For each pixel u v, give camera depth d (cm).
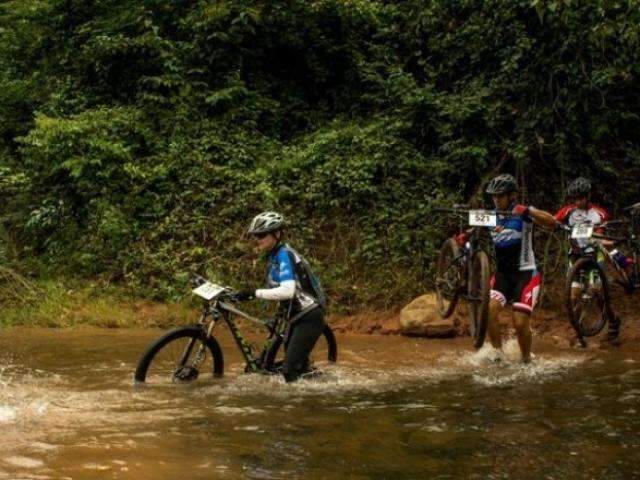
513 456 430
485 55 1231
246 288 1059
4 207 1280
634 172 1191
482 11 1213
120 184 1198
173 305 1044
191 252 1107
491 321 759
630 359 774
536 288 748
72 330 962
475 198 1130
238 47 1361
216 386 624
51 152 1192
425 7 1344
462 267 819
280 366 668
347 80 1398
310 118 1365
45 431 475
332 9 1360
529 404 562
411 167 1182
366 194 1154
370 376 678
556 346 865
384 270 1068
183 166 1216
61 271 1148
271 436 469
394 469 407
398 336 933
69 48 1400
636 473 402
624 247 1067
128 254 1128
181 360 647
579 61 1084
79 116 1241
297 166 1203
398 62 1365
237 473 398
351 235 1124
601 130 1105
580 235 820
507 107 1166
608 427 493
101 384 635
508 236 752
